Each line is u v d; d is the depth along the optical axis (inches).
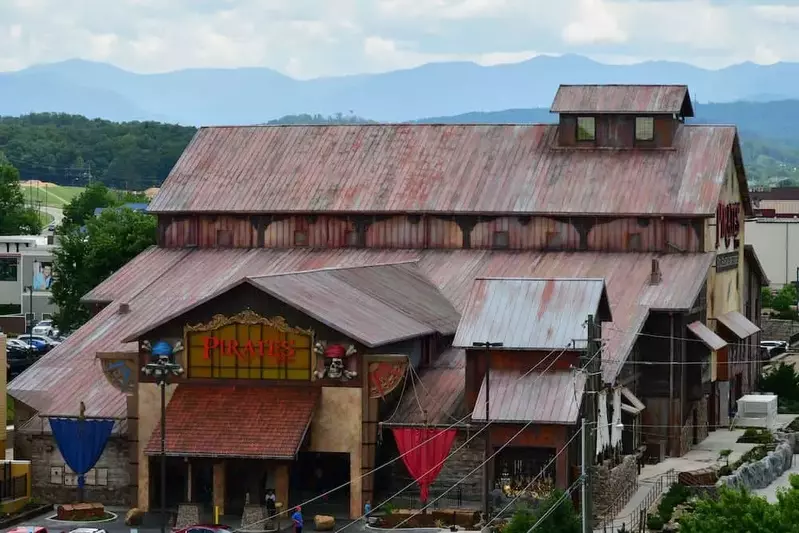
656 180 6461.6
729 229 6791.3
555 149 6688.0
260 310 5088.6
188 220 6722.4
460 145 6791.3
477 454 5113.2
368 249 6560.0
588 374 4886.8
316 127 7012.8
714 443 6250.0
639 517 4805.6
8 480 5246.1
